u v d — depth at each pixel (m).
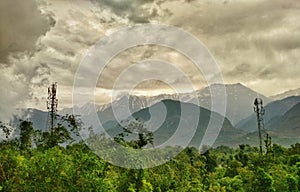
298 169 47.00
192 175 60.88
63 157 25.86
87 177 24.91
